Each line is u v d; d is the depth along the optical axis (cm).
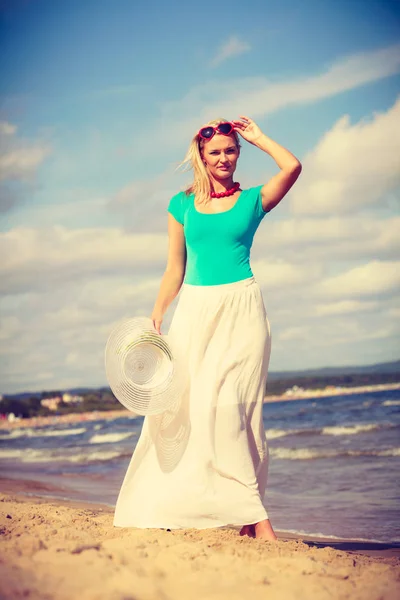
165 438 319
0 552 237
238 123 324
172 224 337
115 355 319
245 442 312
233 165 323
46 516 387
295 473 1016
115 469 1213
